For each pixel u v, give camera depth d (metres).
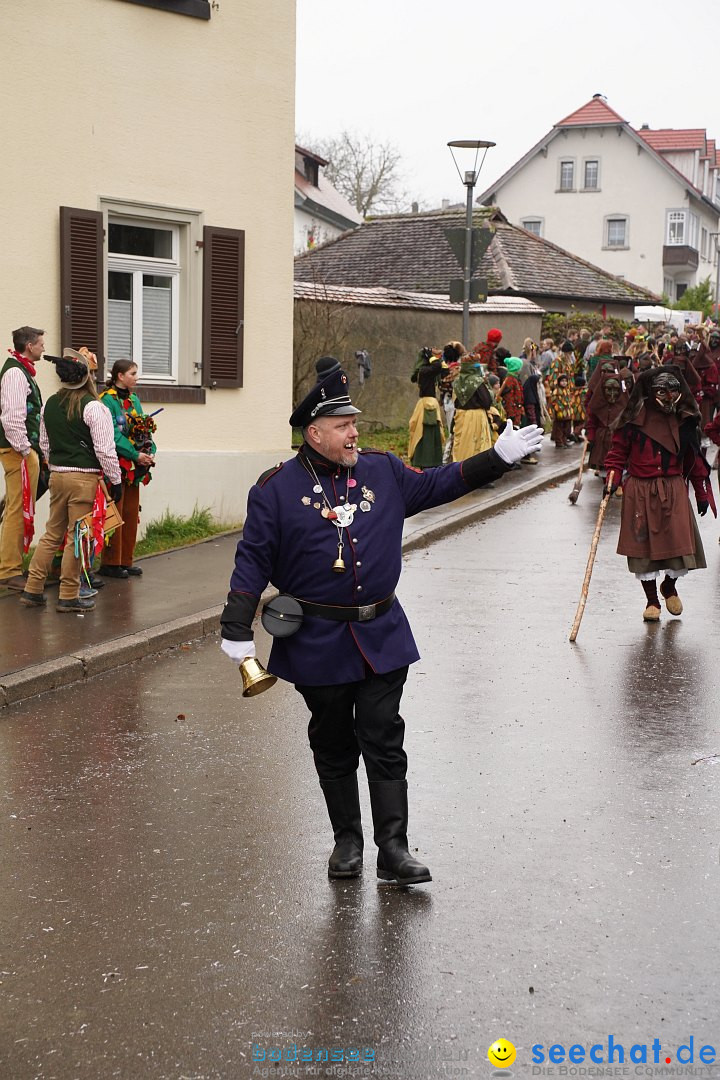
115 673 8.14
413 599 10.50
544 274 33.22
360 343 21.59
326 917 4.58
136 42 12.06
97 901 4.74
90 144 11.78
